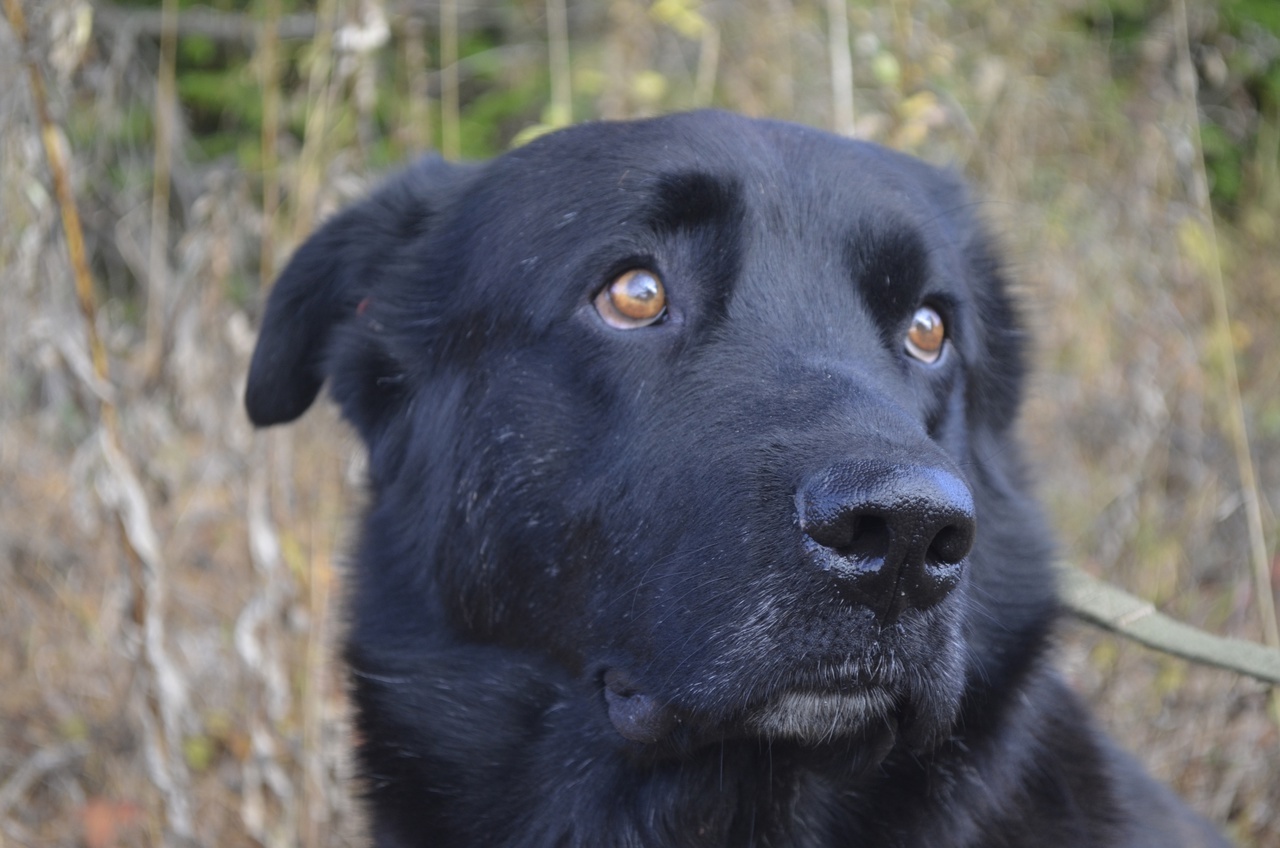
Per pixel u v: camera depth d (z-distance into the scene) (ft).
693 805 11.27
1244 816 17.74
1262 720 18.31
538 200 11.91
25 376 20.31
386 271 13.42
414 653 12.40
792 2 27.94
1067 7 31.17
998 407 13.65
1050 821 11.98
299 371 14.19
